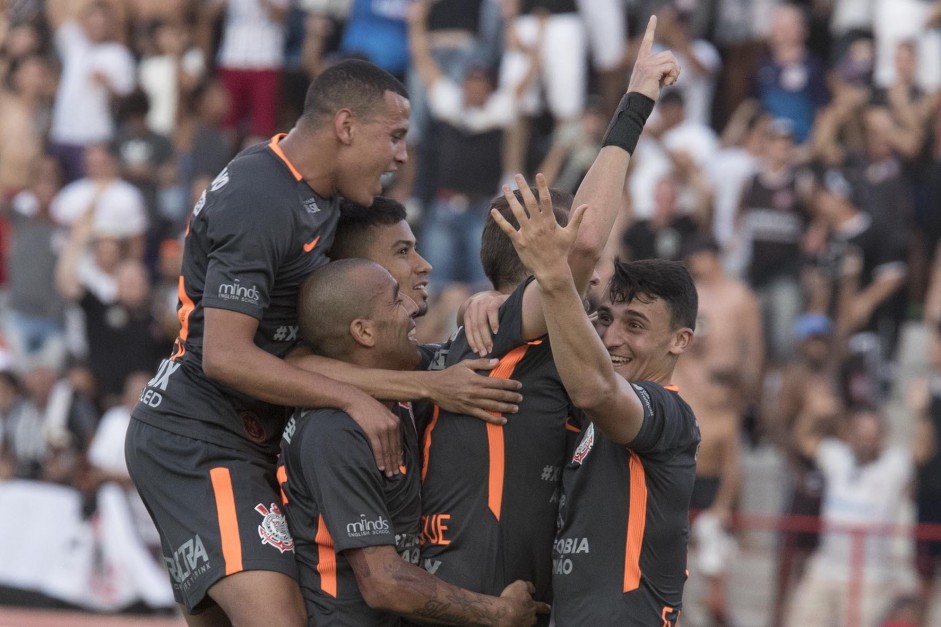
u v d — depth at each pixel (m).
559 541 5.99
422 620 5.82
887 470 12.46
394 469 5.87
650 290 6.00
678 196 14.34
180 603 6.36
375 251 6.37
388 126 6.20
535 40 15.42
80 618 13.07
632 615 5.80
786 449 13.17
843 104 15.38
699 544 12.09
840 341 14.05
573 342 5.43
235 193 6.01
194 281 6.28
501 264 6.25
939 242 15.23
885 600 11.59
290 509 6.06
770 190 14.38
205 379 6.28
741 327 13.23
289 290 6.21
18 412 14.28
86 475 13.81
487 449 5.92
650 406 5.73
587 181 5.92
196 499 6.15
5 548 13.42
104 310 14.73
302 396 5.89
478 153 14.75
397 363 6.12
